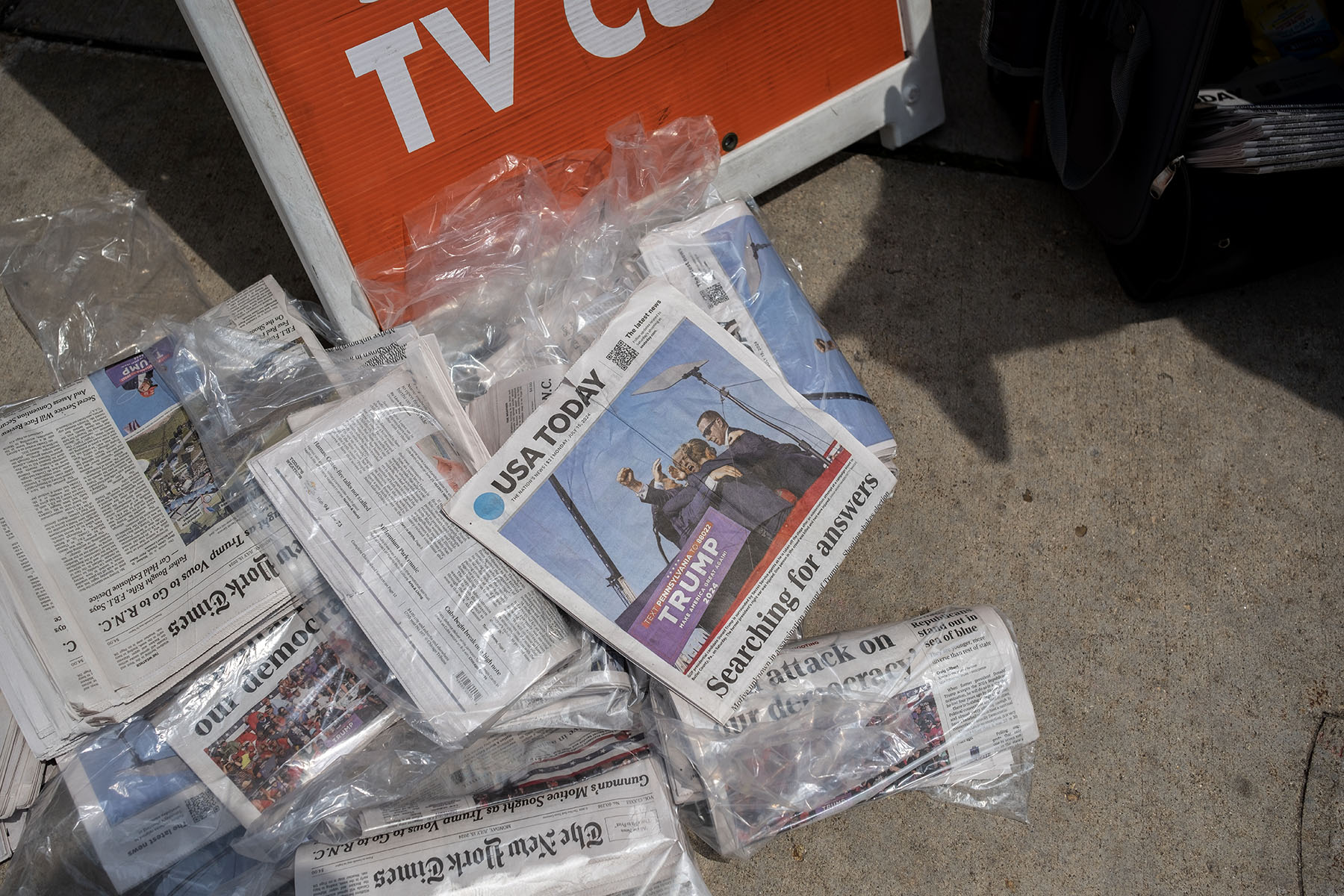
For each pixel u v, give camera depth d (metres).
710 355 1.06
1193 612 1.15
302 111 1.01
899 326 1.31
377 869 0.89
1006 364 1.29
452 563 0.96
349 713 0.94
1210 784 1.07
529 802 0.93
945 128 1.46
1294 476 1.21
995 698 1.01
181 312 1.30
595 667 0.98
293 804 0.93
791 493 1.03
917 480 1.22
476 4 1.04
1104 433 1.24
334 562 0.95
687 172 1.24
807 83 1.27
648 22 1.13
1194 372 1.28
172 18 1.55
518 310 1.17
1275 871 1.03
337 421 1.00
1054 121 1.17
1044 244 1.37
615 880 0.90
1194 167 1.16
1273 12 1.28
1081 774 1.07
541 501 0.99
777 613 0.99
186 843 0.91
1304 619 1.14
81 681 0.91
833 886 1.02
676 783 0.97
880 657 1.01
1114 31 1.08
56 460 1.01
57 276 1.31
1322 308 1.31
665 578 0.99
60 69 1.51
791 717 0.98
